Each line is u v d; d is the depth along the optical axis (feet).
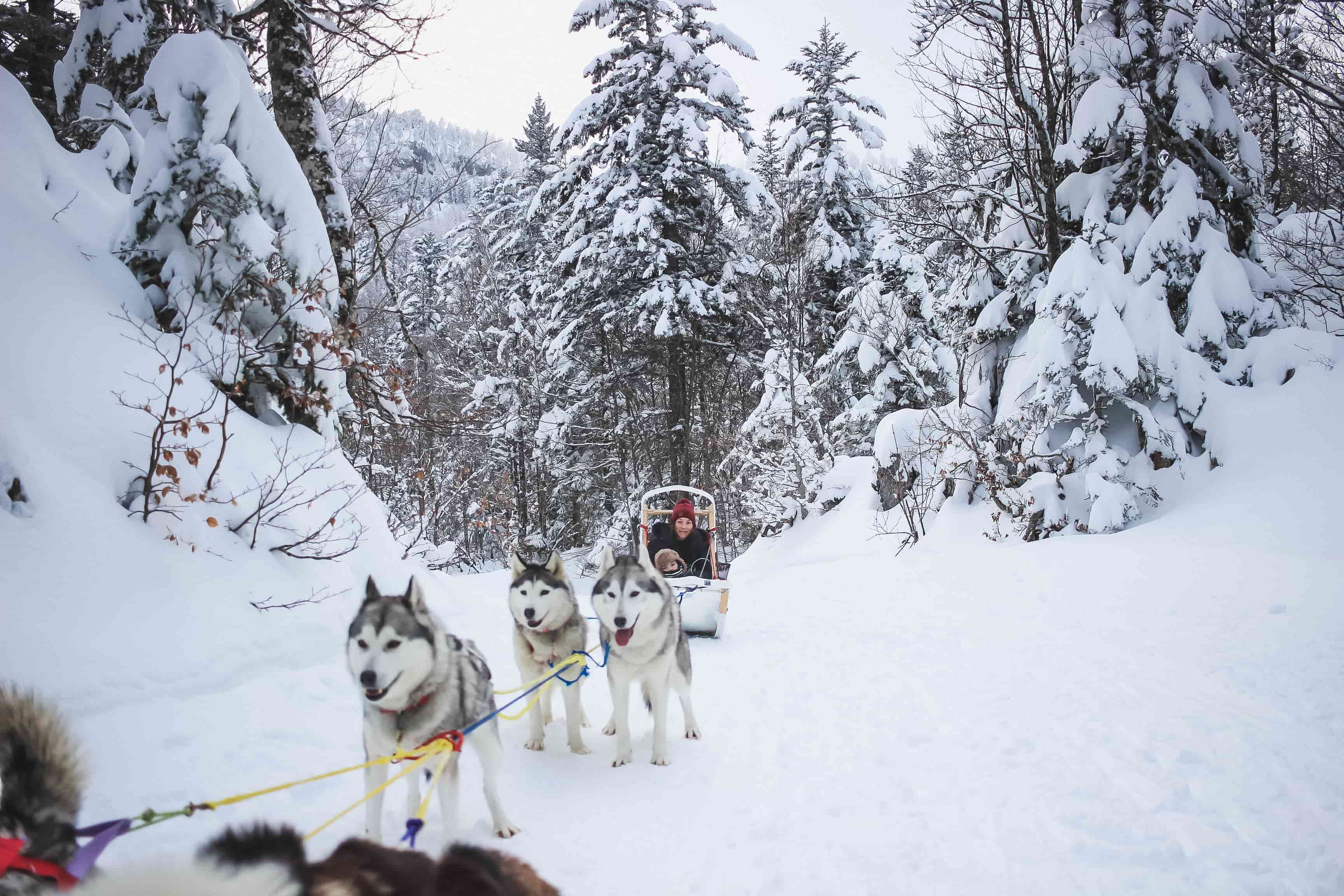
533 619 15.90
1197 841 10.71
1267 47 43.75
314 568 22.04
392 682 10.94
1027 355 42.09
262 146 24.13
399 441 44.83
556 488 85.92
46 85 32.78
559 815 12.93
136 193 23.26
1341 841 10.36
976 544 40.78
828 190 77.46
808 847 11.56
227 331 24.47
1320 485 31.78
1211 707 15.42
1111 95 41.78
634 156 61.41
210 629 17.39
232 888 4.11
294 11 29.07
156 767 13.15
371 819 11.19
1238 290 39.45
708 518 31.01
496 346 96.89
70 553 16.33
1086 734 14.83
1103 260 41.14
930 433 48.44
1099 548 32.63
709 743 16.62
